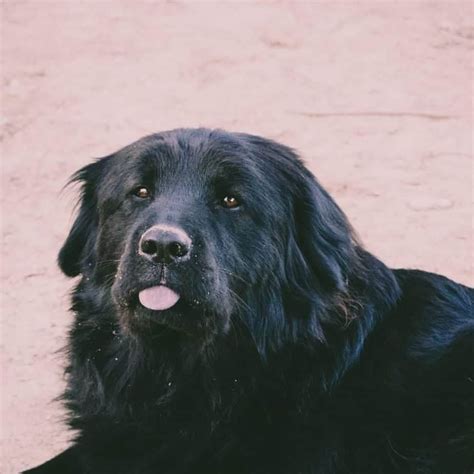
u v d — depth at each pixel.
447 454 6.03
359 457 5.94
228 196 5.81
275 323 5.89
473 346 6.14
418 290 6.41
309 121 10.96
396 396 6.01
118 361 5.96
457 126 10.87
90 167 6.45
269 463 5.82
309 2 13.69
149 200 5.85
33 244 9.16
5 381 7.41
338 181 9.85
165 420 5.92
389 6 13.49
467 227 9.10
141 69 12.14
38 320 8.12
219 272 5.55
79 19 13.48
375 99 11.38
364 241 8.87
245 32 12.95
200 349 5.77
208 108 11.23
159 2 13.95
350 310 5.95
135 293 5.40
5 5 13.93
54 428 6.91
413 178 9.93
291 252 6.02
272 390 5.87
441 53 12.38
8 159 10.47
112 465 6.02
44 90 11.74
